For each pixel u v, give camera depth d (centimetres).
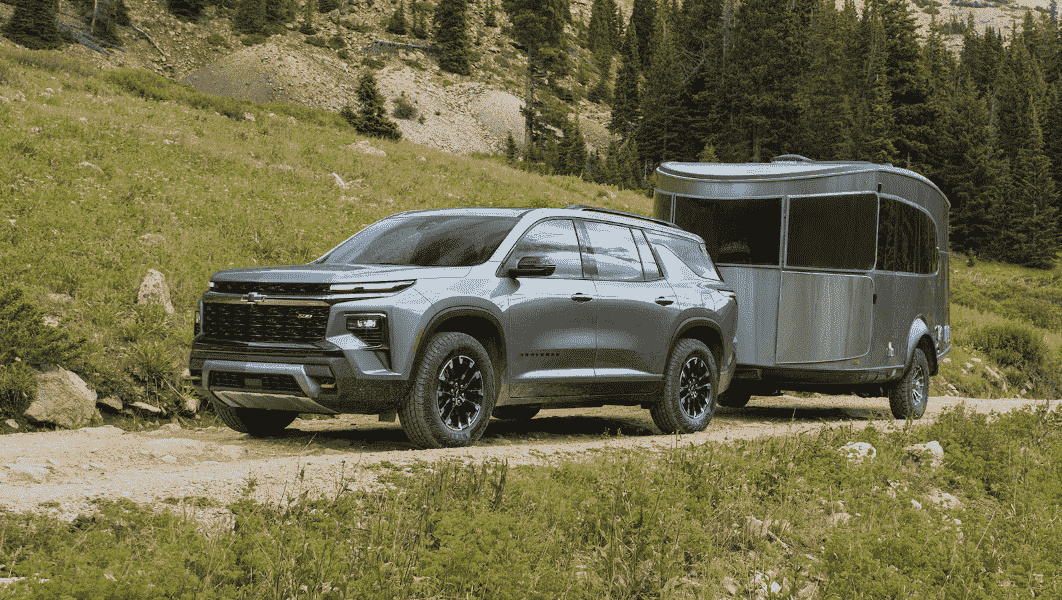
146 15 13162
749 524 489
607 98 14938
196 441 623
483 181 3222
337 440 678
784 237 1016
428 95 12419
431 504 425
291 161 2562
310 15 14000
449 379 608
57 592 254
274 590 303
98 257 1143
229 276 620
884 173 1051
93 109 2556
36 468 492
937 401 1508
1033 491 648
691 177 1066
